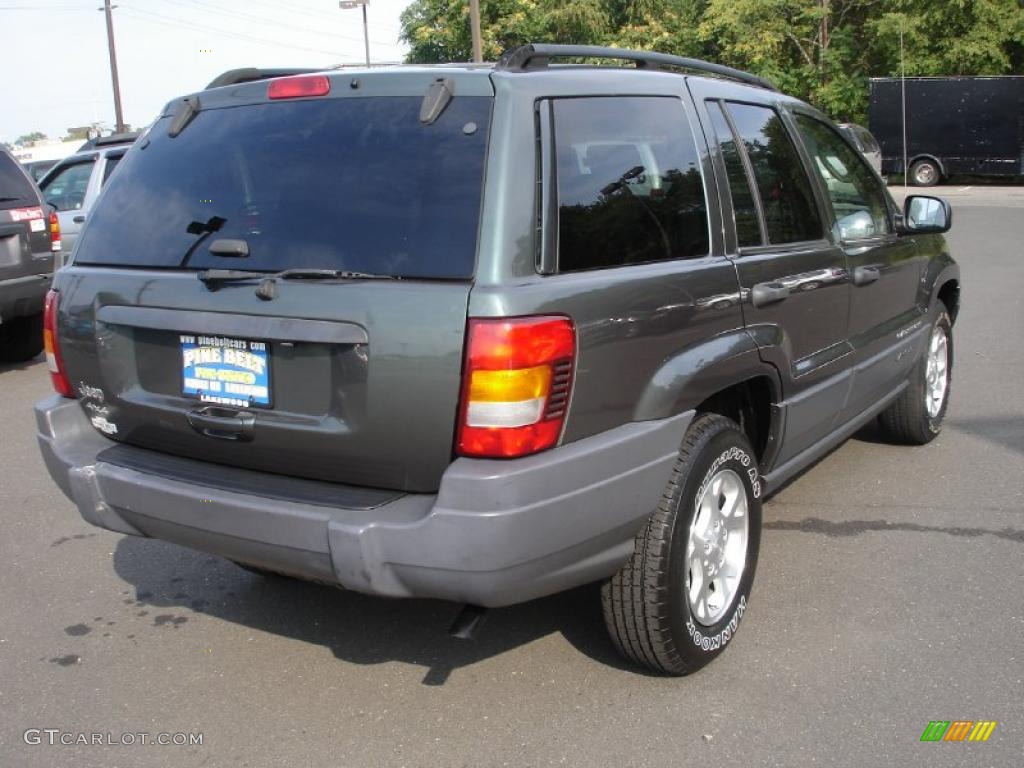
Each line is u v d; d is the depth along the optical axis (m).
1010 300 10.98
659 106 3.42
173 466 3.18
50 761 3.02
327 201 2.97
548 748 3.01
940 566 4.18
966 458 5.57
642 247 3.14
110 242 3.40
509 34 30.14
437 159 2.86
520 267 2.72
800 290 3.86
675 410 3.11
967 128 28.17
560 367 2.72
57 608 4.09
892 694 3.23
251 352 2.96
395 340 2.70
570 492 2.76
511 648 3.61
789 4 33.25
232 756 3.03
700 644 3.30
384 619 3.91
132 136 12.07
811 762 2.89
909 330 5.13
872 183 4.91
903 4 30.62
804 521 4.71
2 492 5.61
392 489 2.86
